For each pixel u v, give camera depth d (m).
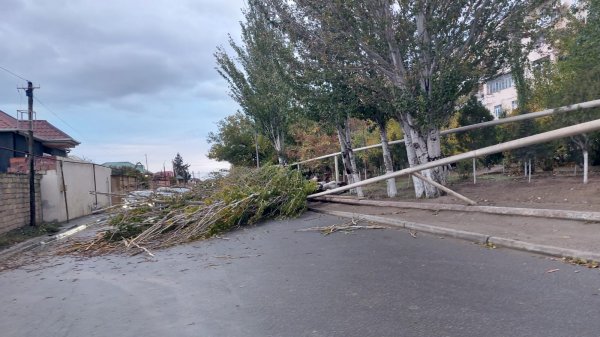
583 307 4.91
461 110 16.53
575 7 14.66
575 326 4.47
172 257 10.87
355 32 13.52
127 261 11.09
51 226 21.80
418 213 11.99
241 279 7.73
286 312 5.74
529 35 13.05
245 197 14.62
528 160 14.15
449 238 9.05
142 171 48.19
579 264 6.42
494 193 12.32
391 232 10.43
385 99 14.07
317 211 15.86
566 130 9.27
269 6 15.02
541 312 4.89
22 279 10.09
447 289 5.95
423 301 5.59
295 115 19.50
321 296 6.24
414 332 4.71
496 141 16.23
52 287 8.86
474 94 14.34
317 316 5.48
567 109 11.74
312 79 14.80
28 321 6.61
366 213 13.34
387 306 5.55
